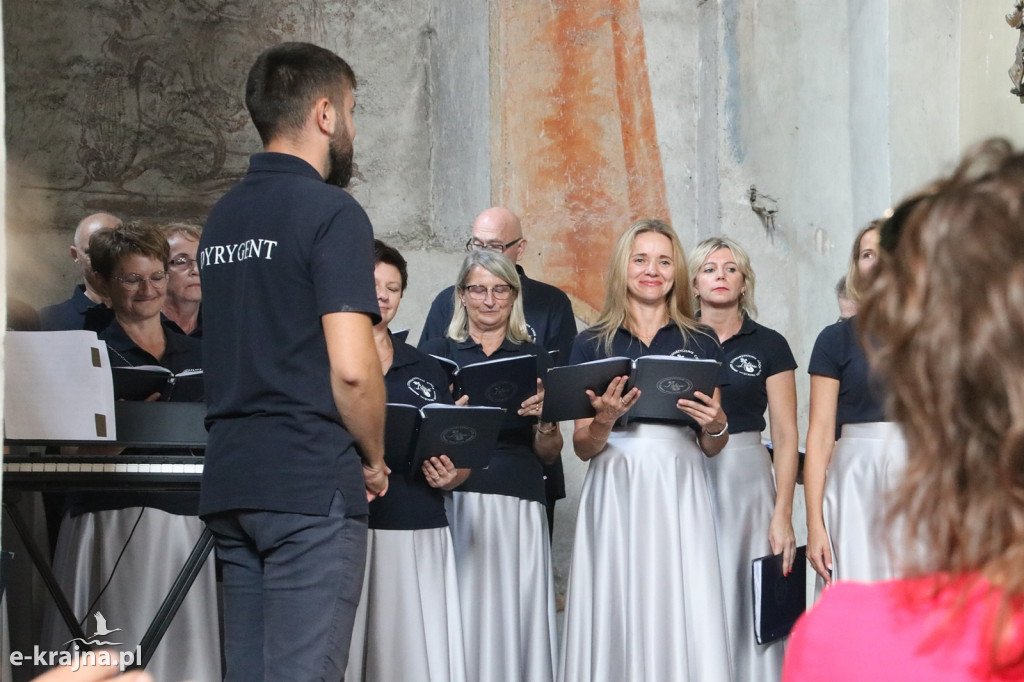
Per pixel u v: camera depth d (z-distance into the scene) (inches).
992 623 31.8
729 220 284.0
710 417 164.7
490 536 177.8
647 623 163.9
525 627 180.4
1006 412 32.2
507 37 280.5
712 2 288.0
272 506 108.8
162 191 260.1
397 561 155.4
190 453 140.1
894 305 34.8
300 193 113.3
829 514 175.0
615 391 161.5
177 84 262.1
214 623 155.3
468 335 198.8
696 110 293.1
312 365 110.8
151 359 169.9
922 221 34.7
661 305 178.7
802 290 286.2
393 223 279.1
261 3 270.1
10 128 246.8
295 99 118.9
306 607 108.0
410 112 282.4
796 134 286.7
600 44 286.0
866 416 171.6
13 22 248.4
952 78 261.7
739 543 182.7
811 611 36.5
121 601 151.6
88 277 194.1
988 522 32.5
